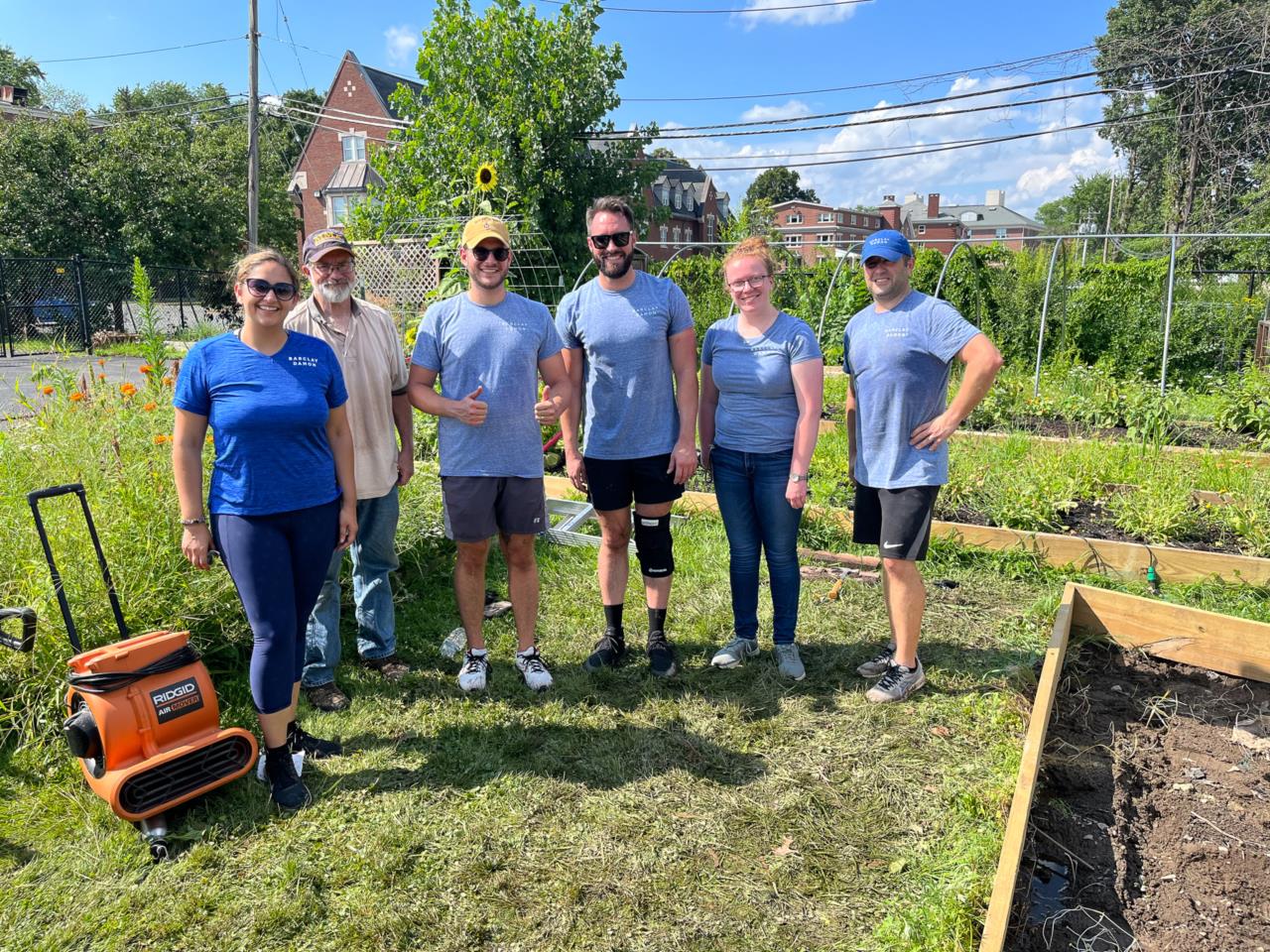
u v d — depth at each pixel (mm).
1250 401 8430
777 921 2344
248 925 2326
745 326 3596
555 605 4520
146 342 5203
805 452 3508
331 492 2895
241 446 2664
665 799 2893
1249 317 13688
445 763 3098
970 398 3133
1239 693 3494
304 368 2781
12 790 2855
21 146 22344
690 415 3611
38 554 3457
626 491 3666
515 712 3455
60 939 2248
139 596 3439
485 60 14203
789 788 2945
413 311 7914
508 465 3332
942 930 2209
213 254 25719
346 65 35156
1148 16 35000
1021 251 16125
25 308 19109
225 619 3695
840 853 2617
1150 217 35094
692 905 2408
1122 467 6309
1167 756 3033
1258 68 22125
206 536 2805
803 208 74312
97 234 23203
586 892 2461
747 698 3568
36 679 3152
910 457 3338
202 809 2779
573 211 15227
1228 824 2602
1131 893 2322
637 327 3475
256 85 19797
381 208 13031
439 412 3254
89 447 4102
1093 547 4906
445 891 2463
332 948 2258
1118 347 14195
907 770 3043
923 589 3494
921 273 16250
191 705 2705
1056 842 2541
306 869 2531
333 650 3506
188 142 27422
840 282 15883
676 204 49812
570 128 14836
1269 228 22297
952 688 3621
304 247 3301
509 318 3318
